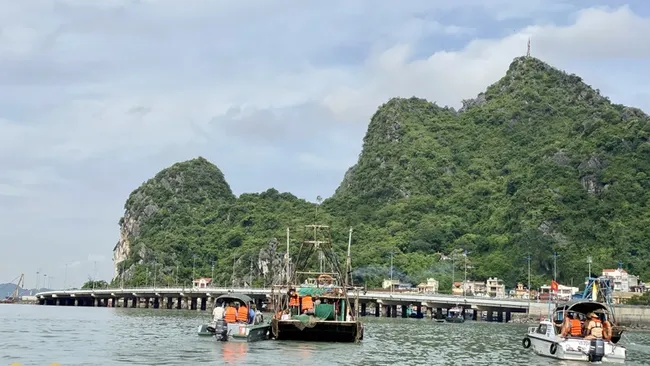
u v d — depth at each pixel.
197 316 163.00
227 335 76.00
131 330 99.50
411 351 76.00
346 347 74.44
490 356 73.31
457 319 174.12
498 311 191.50
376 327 128.88
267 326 80.38
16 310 197.62
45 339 80.06
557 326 72.88
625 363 70.31
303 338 77.75
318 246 99.56
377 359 65.62
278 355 64.38
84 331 95.44
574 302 71.44
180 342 75.44
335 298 80.00
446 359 69.31
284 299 86.19
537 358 71.25
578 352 67.19
